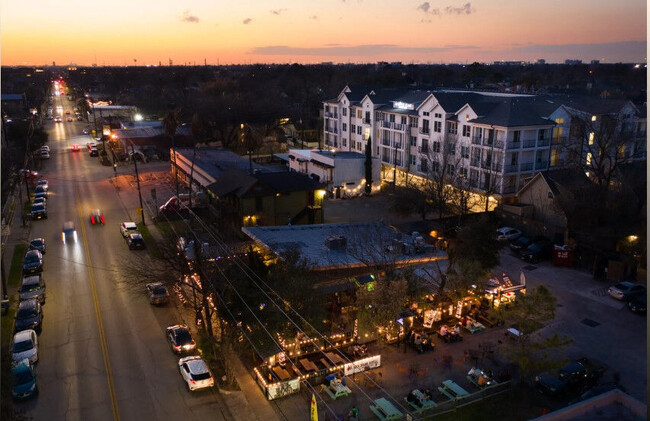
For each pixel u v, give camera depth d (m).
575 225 44.22
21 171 71.00
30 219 55.88
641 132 54.94
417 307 31.78
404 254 34.94
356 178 65.19
